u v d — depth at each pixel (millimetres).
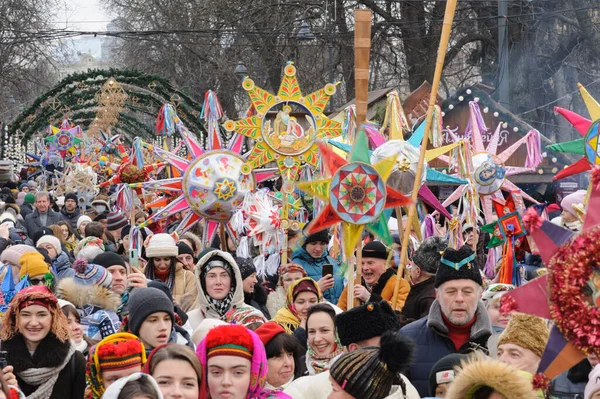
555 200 24609
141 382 6102
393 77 46250
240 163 13430
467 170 13305
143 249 15805
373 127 13117
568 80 37500
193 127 38312
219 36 48375
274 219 13320
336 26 45656
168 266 12312
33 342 7898
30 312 7863
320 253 12945
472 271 8312
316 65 48188
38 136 46625
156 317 8141
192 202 13391
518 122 24750
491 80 39000
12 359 7840
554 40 38125
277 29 45656
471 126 17188
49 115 40719
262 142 13328
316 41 47812
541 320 7508
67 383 8023
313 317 8422
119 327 9617
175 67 55281
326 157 10164
